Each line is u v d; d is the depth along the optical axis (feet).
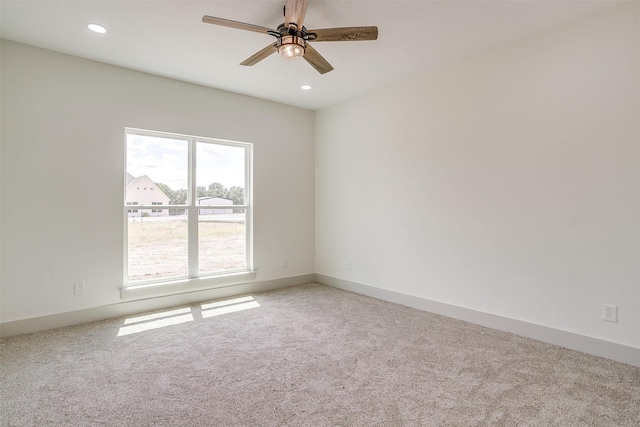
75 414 6.07
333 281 15.89
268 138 15.23
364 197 14.42
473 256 10.80
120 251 11.58
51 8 8.05
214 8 8.12
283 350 8.82
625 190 7.93
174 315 11.65
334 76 12.34
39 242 10.17
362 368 7.81
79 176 10.80
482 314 10.57
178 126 12.70
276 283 15.52
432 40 9.66
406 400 6.51
